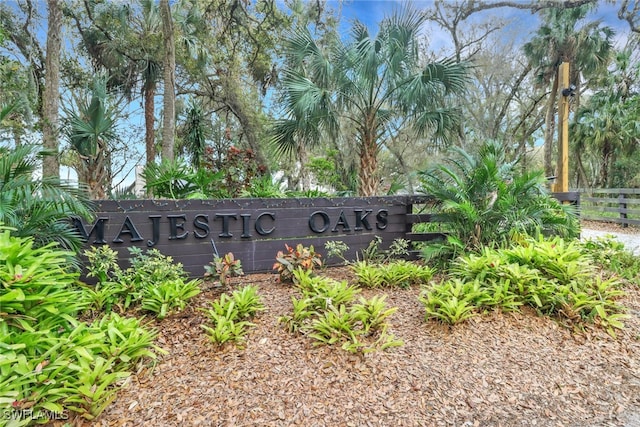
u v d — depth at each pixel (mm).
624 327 2488
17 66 7219
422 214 4543
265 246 3992
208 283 3383
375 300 2564
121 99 10703
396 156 12594
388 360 2113
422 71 5211
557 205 4281
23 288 1803
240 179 5641
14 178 2422
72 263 2625
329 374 1986
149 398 1767
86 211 2682
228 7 10312
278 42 10492
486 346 2291
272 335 2367
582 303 2547
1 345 1518
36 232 2492
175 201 3607
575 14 10141
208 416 1657
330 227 4270
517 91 12477
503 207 3779
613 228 7879
